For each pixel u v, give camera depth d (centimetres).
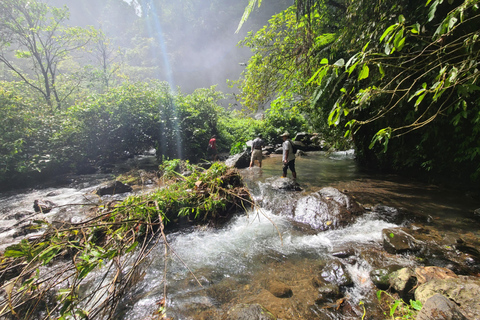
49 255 199
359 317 200
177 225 407
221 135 1443
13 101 878
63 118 973
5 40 1161
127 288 251
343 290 235
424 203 441
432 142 496
